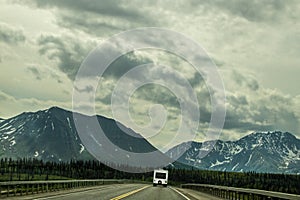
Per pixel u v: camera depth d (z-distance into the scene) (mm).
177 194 52125
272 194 31844
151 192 53719
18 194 37031
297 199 27016
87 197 37375
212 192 57469
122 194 44781
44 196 36531
